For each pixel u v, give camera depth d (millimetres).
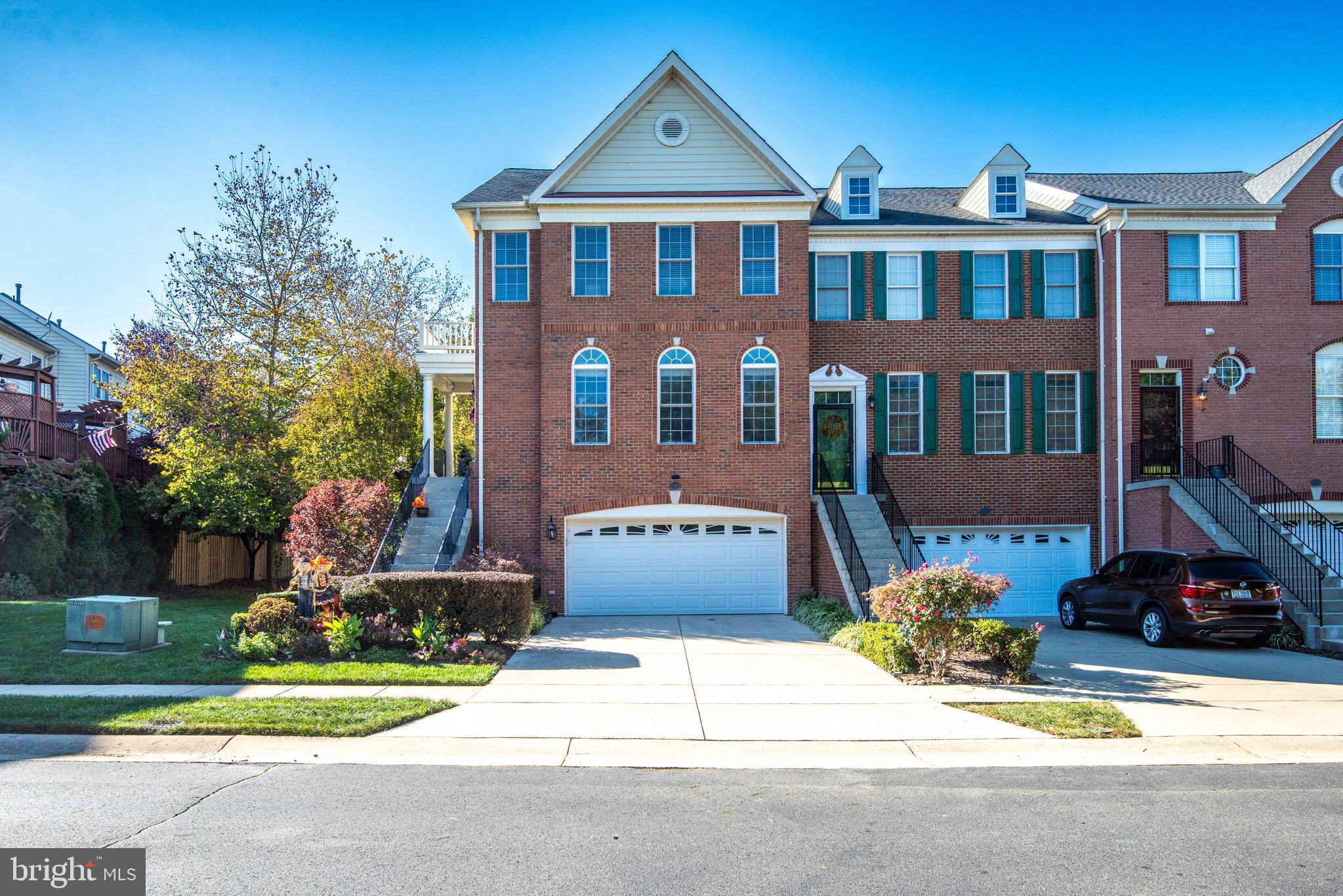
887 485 19406
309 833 5895
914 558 17281
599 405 19328
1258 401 19891
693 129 19578
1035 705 9688
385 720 8648
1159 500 18547
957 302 20703
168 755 7828
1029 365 20609
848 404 20703
